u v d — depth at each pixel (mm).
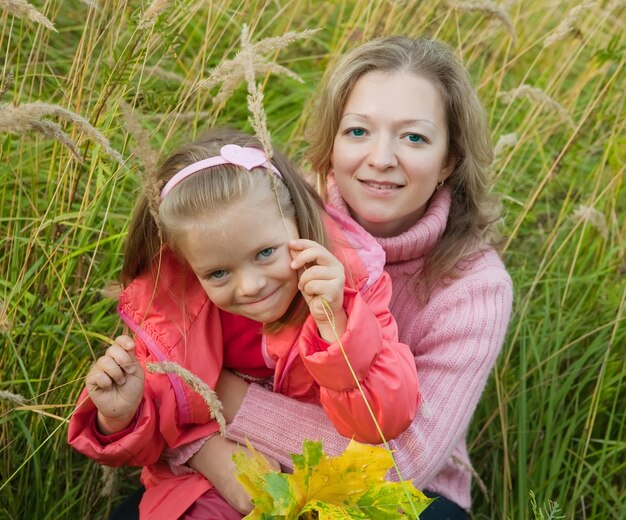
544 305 2541
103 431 1622
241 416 1703
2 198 2068
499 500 2195
